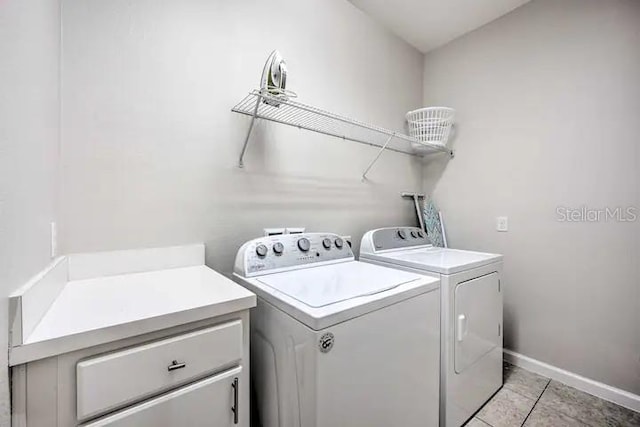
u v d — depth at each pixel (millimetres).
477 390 1579
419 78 2658
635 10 1617
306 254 1480
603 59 1724
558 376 1885
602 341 1729
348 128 2047
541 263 1980
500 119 2189
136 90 1229
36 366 602
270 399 1079
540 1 1985
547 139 1950
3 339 549
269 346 1076
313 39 1885
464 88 2412
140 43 1237
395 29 2375
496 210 2211
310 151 1880
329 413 878
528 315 2039
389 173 2410
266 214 1656
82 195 1110
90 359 659
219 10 1472
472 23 2283
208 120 1435
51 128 920
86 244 1122
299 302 969
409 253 1898
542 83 1974
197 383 818
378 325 1023
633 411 1589
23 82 656
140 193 1244
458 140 2451
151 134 1270
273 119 1625
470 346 1509
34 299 660
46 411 611
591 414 1569
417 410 1199
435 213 2547
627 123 1643
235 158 1530
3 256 546
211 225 1450
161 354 750
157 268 1280
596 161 1752
